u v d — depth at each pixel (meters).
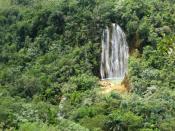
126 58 59.94
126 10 61.12
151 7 61.03
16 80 57.28
